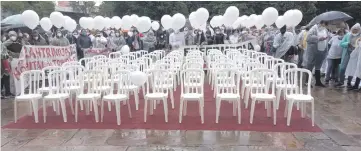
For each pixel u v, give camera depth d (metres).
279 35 8.66
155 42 12.58
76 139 4.07
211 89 7.36
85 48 10.22
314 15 19.61
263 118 4.90
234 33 13.02
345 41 7.38
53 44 8.63
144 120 4.78
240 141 3.91
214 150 3.64
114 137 4.12
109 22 11.27
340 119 4.89
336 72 7.97
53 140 4.05
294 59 8.89
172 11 22.09
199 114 5.14
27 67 6.94
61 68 5.48
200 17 9.24
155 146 3.78
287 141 3.90
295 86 5.00
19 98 4.79
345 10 20.20
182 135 4.15
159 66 6.00
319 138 4.01
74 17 22.64
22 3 19.34
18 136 4.23
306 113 5.26
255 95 4.66
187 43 11.95
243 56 7.25
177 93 6.88
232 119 4.84
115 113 5.29
